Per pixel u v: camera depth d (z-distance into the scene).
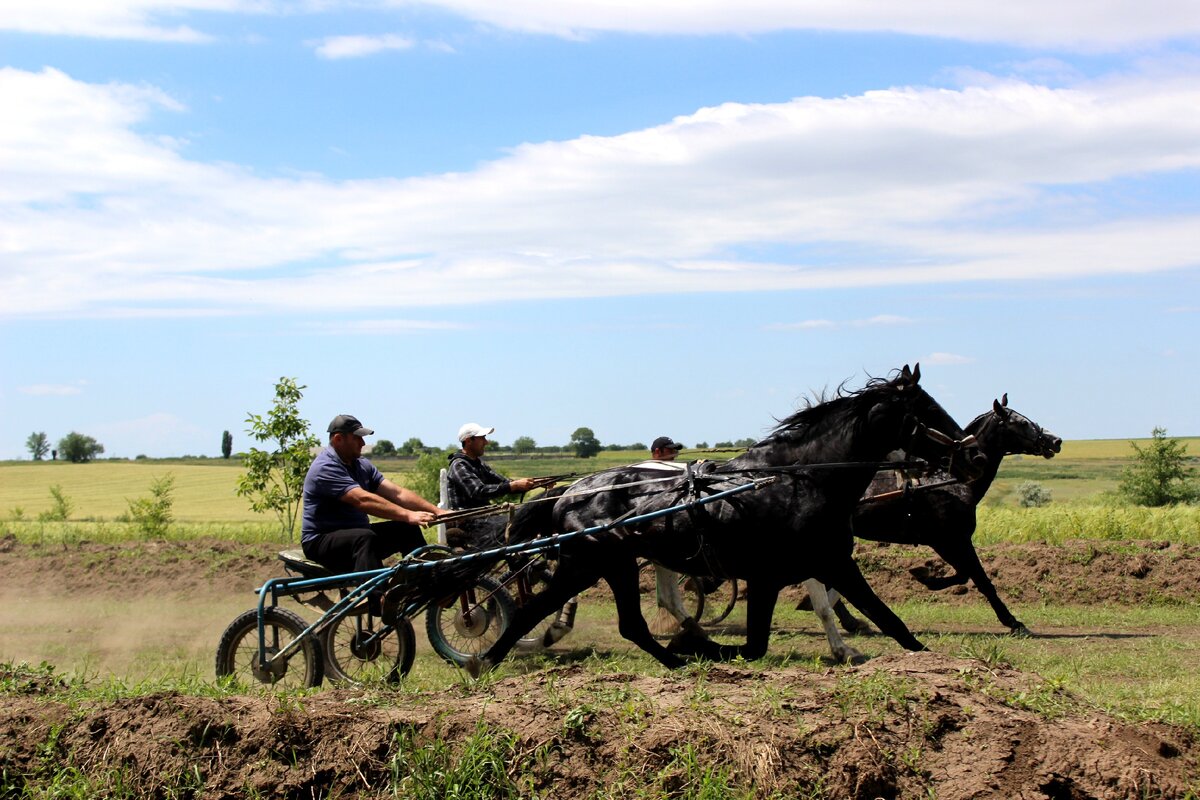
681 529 9.62
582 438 50.91
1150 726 6.34
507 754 6.23
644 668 10.54
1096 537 19.61
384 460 66.81
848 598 9.57
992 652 7.50
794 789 5.75
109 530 27.67
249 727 6.64
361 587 8.94
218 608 15.73
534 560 10.37
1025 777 5.69
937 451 9.70
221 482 79.56
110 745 6.69
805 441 9.74
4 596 17.05
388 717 6.59
